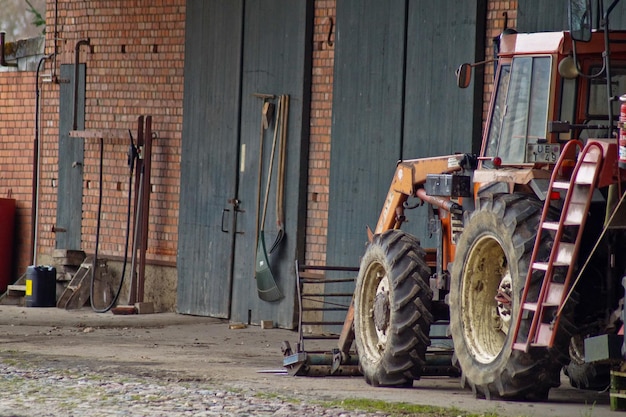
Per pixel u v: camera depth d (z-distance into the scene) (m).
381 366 29.92
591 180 24.17
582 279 26.52
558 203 25.80
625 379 25.20
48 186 56.94
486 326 27.45
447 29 40.69
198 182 50.06
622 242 25.91
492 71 39.50
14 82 58.72
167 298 51.81
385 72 42.81
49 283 54.62
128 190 53.06
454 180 29.30
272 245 46.56
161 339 42.66
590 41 27.03
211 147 49.56
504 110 28.66
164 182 51.84
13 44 58.59
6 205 58.03
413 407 25.16
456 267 27.89
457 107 40.19
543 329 24.77
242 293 48.06
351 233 43.91
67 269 55.44
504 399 26.61
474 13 39.72
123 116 53.38
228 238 48.66
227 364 35.31
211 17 49.59
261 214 47.19
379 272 31.39
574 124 27.16
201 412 24.44
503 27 39.22
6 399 26.30
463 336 27.55
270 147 46.84
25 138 58.41
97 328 46.44
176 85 51.34
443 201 30.50
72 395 27.03
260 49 47.44
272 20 46.97
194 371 33.06
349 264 43.97
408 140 41.97
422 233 40.66
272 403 25.89
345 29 44.25
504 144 28.50
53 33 56.38
